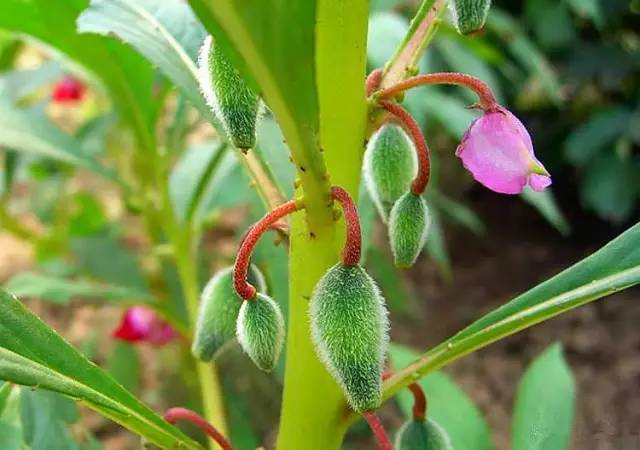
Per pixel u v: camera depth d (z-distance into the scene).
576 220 0.42
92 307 0.35
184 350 0.26
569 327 0.35
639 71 0.39
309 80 0.09
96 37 0.18
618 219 0.38
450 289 0.38
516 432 0.16
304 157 0.10
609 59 0.39
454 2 0.10
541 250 0.41
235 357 0.28
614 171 0.38
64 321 0.35
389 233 0.11
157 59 0.14
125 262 0.27
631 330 0.35
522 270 0.39
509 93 0.41
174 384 0.29
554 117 0.42
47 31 0.18
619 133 0.37
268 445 0.28
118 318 0.35
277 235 0.11
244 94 0.10
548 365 0.17
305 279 0.11
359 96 0.11
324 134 0.11
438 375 0.18
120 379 0.27
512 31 0.33
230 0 0.08
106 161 0.36
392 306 0.30
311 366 0.11
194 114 0.29
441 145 0.40
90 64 0.19
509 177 0.10
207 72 0.10
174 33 0.15
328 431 0.12
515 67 0.40
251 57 0.09
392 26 0.23
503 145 0.10
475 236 0.41
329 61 0.10
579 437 0.28
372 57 0.22
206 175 0.19
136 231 0.37
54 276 0.28
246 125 0.10
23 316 0.11
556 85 0.36
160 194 0.20
